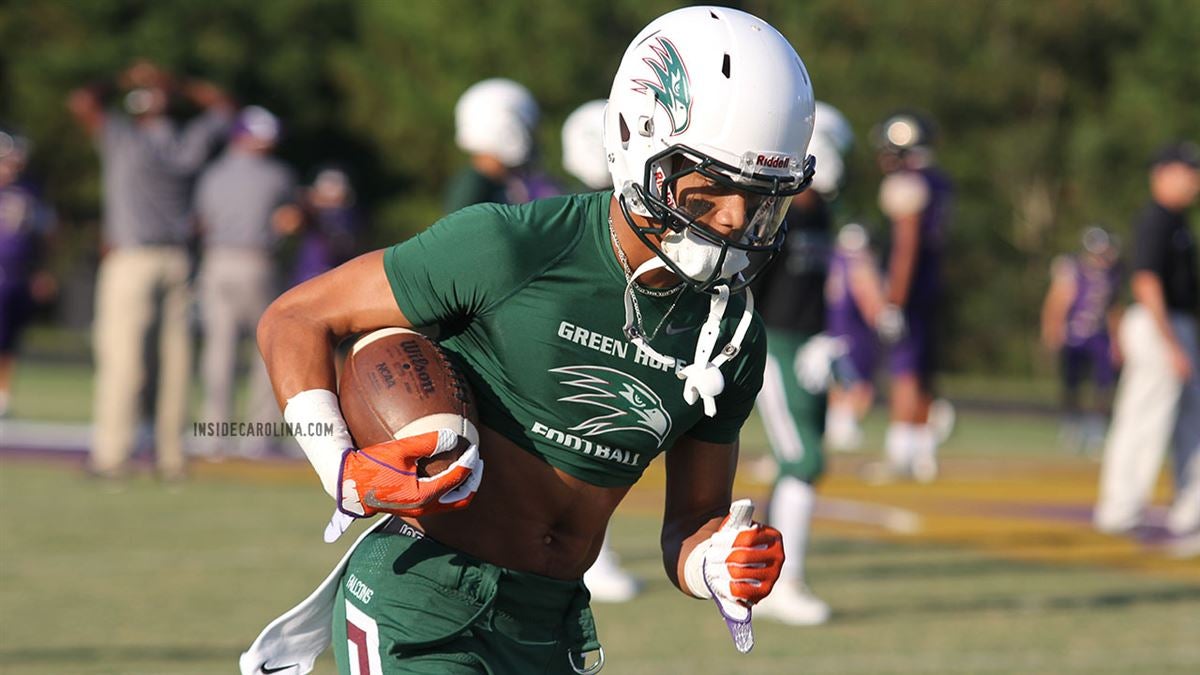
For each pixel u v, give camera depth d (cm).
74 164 13988
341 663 1304
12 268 5825
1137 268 3759
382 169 14488
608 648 2444
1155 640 2600
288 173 4841
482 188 2856
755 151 1198
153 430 4666
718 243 1220
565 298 1245
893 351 5069
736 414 1359
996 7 13600
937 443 6544
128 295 4175
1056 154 13625
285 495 4138
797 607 2712
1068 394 6756
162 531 3484
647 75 1222
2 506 3800
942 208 4950
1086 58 13875
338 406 1227
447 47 13288
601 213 1265
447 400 1223
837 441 6197
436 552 1283
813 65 13375
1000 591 3059
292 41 14088
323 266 5953
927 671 2319
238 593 2802
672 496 1402
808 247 2719
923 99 13338
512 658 1301
